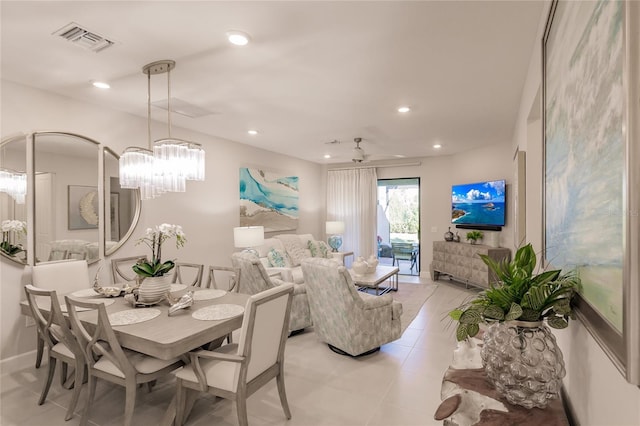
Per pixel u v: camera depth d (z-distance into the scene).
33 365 2.96
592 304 0.85
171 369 2.12
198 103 3.51
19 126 2.99
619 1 0.67
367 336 3.09
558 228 1.23
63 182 3.29
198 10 1.91
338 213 7.74
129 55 2.45
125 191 3.82
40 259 3.13
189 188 4.62
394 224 7.43
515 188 3.84
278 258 5.43
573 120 1.02
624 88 0.62
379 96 3.30
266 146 5.84
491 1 1.83
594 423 0.92
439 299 5.22
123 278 3.60
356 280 4.67
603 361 0.85
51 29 2.10
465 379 1.28
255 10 1.91
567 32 1.09
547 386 1.03
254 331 1.88
